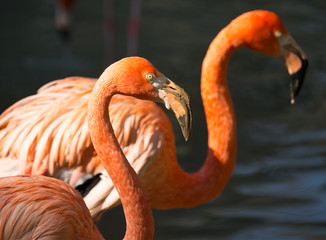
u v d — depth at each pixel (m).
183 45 14.04
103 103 4.76
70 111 6.14
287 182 8.91
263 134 10.36
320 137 10.25
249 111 11.18
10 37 14.12
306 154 9.70
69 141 6.03
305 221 7.98
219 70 6.52
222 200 8.52
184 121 4.73
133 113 6.23
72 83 6.53
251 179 9.02
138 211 4.90
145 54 13.49
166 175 6.44
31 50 13.50
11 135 6.12
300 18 15.36
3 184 4.80
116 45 14.26
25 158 6.00
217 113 6.55
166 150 6.38
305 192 8.66
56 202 4.84
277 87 12.17
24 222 4.67
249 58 13.54
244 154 9.73
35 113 6.19
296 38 14.20
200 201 6.63
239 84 12.27
